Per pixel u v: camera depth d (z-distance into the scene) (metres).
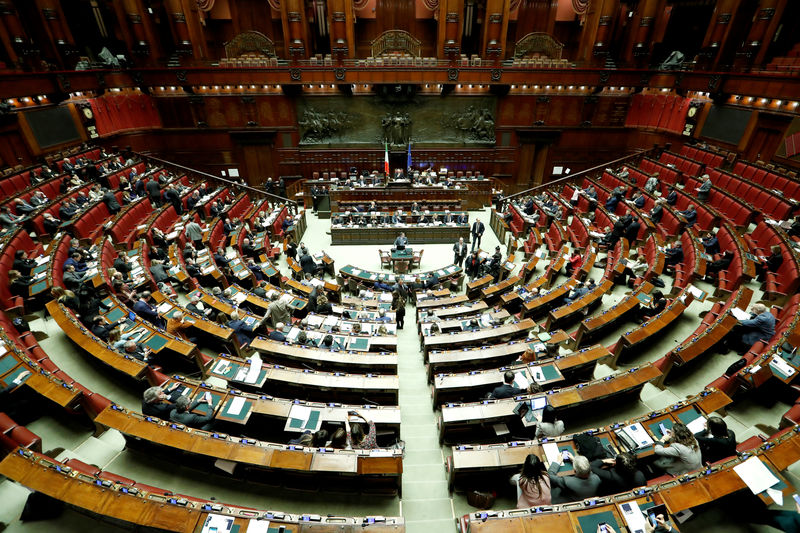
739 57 20.11
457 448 6.31
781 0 18.34
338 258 19.59
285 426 7.00
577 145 27.34
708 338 8.33
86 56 23.89
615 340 10.57
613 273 13.02
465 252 17.56
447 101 25.66
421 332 11.25
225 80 23.70
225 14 27.42
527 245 18.03
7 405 6.98
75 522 5.45
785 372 7.02
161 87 24.83
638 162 23.84
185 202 19.56
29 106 18.95
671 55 24.11
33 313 10.48
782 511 5.00
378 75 23.66
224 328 9.91
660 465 5.81
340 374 8.30
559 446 6.28
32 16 19.83
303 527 5.07
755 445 5.94
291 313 11.69
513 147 27.11
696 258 12.07
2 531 5.38
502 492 6.63
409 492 6.78
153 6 25.58
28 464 5.36
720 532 5.27
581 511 5.07
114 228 15.06
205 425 6.76
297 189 26.09
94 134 22.16
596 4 23.31
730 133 20.80
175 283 13.45
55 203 15.71
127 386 8.33
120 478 5.66
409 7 27.19
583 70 24.06
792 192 16.30
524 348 9.40
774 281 10.70
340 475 6.25
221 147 26.42
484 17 24.41
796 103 17.55
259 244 17.28
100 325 8.97
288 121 25.83
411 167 27.03
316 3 23.31
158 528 5.01
